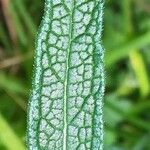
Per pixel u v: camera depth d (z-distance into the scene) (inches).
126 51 9.2
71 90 3.1
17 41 9.7
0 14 9.8
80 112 3.1
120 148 8.8
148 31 9.2
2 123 8.2
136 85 9.8
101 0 3.0
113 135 8.9
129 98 9.7
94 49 3.0
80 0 3.0
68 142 3.1
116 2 10.2
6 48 9.7
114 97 9.5
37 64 3.0
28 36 9.6
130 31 9.9
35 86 3.0
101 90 3.0
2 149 8.2
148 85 9.6
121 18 10.1
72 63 3.0
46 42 3.0
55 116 3.1
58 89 3.1
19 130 8.9
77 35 3.0
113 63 9.5
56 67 3.0
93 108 3.0
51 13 3.0
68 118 3.1
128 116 9.1
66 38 3.0
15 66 9.8
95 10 3.0
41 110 3.0
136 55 9.6
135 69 9.6
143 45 9.2
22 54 9.5
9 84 9.4
